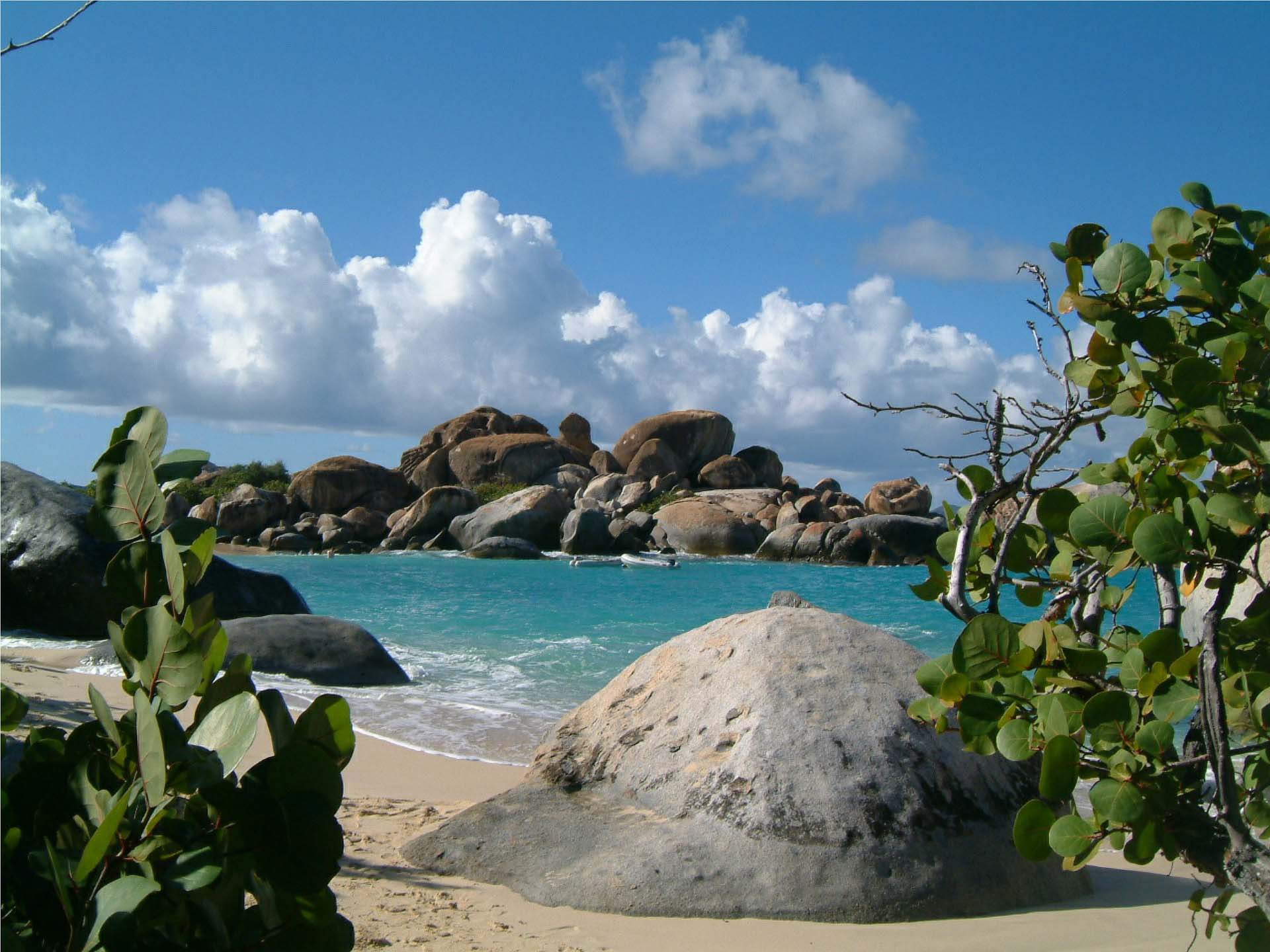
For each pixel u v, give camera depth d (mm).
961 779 4938
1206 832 1899
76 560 13648
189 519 1682
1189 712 1849
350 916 4141
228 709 1401
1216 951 3965
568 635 15805
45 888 1498
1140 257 2119
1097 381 2213
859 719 5094
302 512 45750
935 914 4457
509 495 41250
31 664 10883
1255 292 2070
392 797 6605
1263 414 1999
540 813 5305
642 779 5328
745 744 5094
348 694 10258
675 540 40562
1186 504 2018
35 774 1603
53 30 2467
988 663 1983
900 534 36438
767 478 53031
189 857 1406
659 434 51938
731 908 4414
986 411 2285
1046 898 4707
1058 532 2193
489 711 9633
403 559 36438
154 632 1494
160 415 1805
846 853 4582
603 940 4070
